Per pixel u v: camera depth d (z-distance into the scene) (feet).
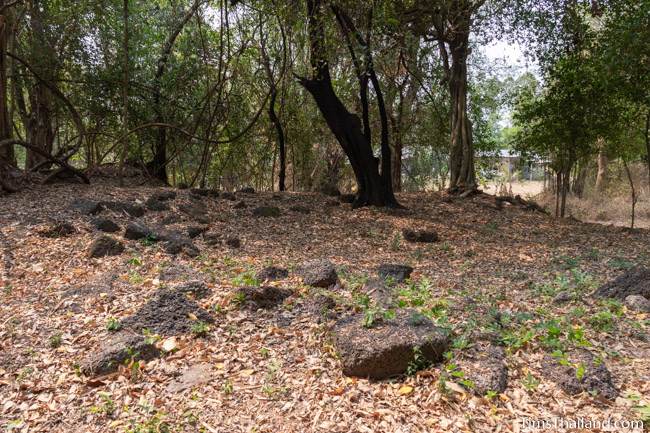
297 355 14.05
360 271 23.20
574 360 12.58
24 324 16.30
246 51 50.62
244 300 17.03
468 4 42.60
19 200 31.30
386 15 34.65
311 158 64.95
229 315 16.35
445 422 10.78
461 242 31.78
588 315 16.06
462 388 11.64
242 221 33.50
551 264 25.43
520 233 35.88
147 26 49.70
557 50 42.86
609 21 38.32
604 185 83.05
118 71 44.98
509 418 10.80
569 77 42.65
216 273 21.35
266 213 35.35
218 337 15.14
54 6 45.65
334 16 35.65
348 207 40.09
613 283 18.15
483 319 15.30
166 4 52.47
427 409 11.27
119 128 48.75
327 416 11.40
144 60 48.55
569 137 45.32
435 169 77.46
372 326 13.85
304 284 19.29
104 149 59.82
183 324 15.55
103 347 14.11
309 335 15.02
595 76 41.01
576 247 30.53
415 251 28.78
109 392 12.69
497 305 17.33
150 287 19.17
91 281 19.85
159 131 48.49
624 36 33.09
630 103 41.91
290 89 55.42
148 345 14.10
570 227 38.91
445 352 12.98
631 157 52.31
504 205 47.96
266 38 48.80
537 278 22.09
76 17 44.16
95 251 23.16
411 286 19.54
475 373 12.10
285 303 17.19
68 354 14.51
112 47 46.32
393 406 11.50
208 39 50.03
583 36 42.24
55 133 52.37
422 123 64.23
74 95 47.60
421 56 52.31
